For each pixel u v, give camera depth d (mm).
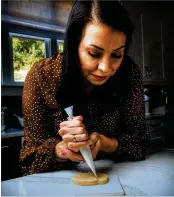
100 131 787
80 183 512
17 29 1919
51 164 635
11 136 1559
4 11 1812
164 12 2846
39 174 600
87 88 753
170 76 2943
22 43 1964
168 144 2557
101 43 557
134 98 791
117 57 598
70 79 701
